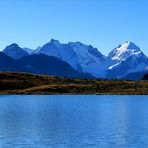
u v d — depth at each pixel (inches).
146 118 4394.7
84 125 3690.9
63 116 4574.3
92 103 7003.0
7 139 2856.8
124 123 3873.0
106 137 2965.1
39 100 7785.4
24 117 4407.0
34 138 2906.0
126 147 2549.2
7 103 6870.1
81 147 2551.7
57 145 2620.6
